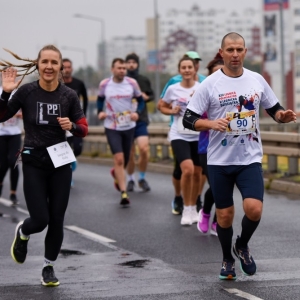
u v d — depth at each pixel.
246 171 11.27
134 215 18.75
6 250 14.45
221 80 11.26
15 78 11.19
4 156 21.00
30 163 11.23
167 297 10.49
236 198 20.69
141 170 23.27
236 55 11.09
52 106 11.22
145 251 14.27
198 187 17.23
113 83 20.59
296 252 13.71
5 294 10.86
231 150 11.28
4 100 11.12
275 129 35.06
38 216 11.12
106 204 20.77
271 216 17.80
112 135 20.56
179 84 17.00
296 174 22.66
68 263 13.20
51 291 11.02
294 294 10.47
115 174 20.70
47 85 11.25
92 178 27.34
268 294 10.52
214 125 10.95
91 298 10.52
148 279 11.73
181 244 14.88
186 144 16.92
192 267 12.67
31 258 13.66
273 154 22.92
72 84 24.91
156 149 30.45
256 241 14.82
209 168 11.51
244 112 11.22
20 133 21.00
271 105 11.46
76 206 20.50
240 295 10.49
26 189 11.25
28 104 11.22
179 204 18.77
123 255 13.91
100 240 15.56
